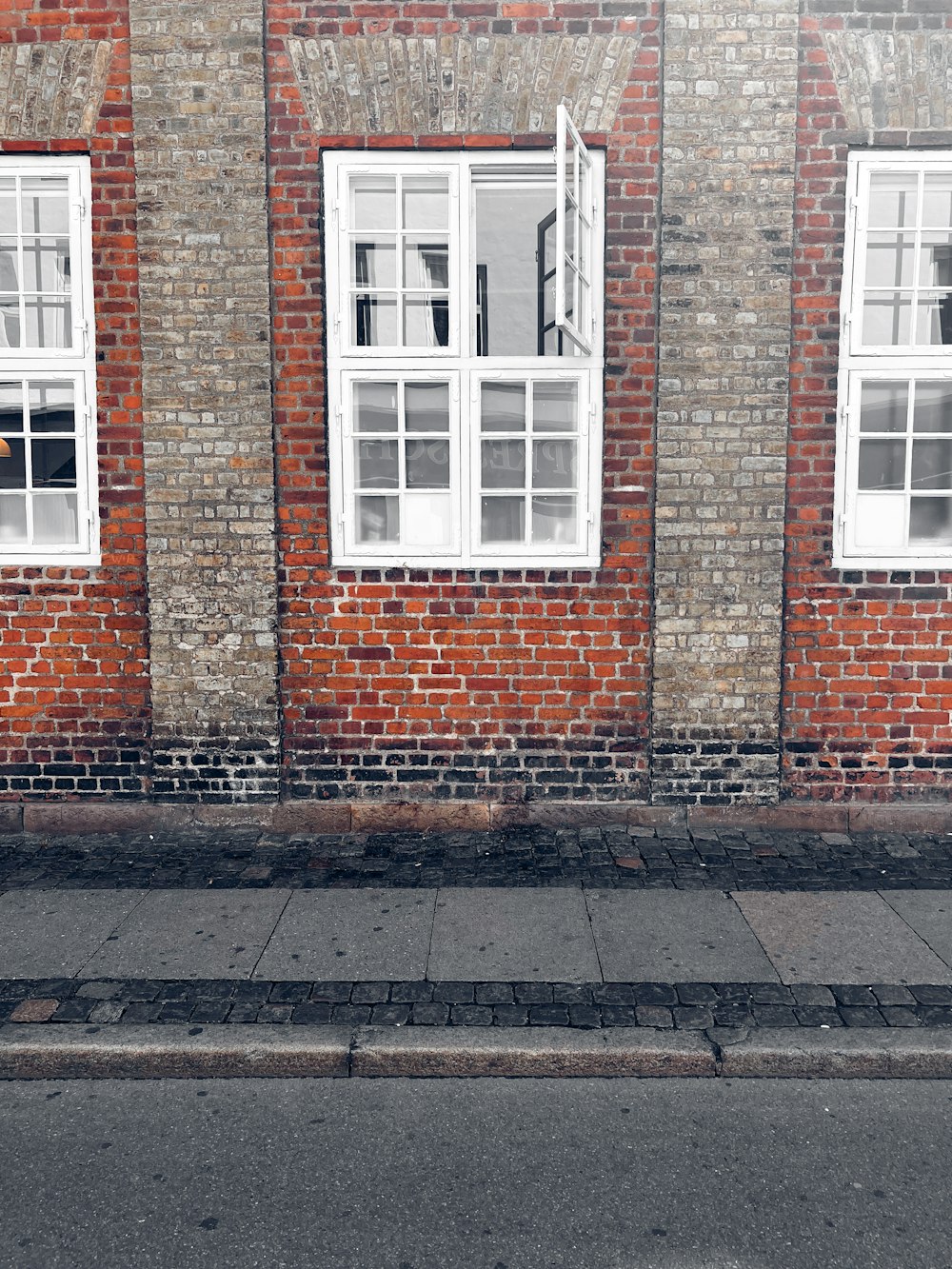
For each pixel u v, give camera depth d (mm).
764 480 6316
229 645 6465
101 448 6426
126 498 6461
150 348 6301
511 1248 3176
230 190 6199
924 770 6512
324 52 6145
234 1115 3900
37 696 6527
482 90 6141
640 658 6480
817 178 6188
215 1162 3605
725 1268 3084
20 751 6543
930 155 6176
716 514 6344
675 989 4555
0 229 6387
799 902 5418
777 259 6188
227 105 6148
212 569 6418
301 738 6527
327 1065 4160
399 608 6469
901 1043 4145
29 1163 3607
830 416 6320
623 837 6367
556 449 6457
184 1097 4027
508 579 6441
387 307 6375
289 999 4496
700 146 6133
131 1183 3494
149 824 6523
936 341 6324
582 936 5047
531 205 6309
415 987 4582
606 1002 4453
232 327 6289
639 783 6527
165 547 6414
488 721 6516
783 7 6039
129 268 6320
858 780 6516
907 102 6113
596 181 6219
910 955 4844
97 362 6363
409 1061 4148
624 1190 3447
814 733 6500
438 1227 3270
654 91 6145
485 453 6477
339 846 6285
